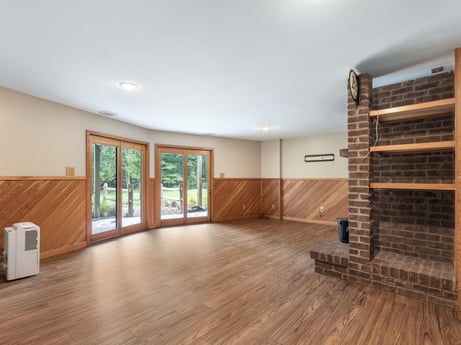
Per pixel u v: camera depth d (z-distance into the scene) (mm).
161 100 3693
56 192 3803
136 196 5523
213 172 6750
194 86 3148
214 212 6746
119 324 2012
